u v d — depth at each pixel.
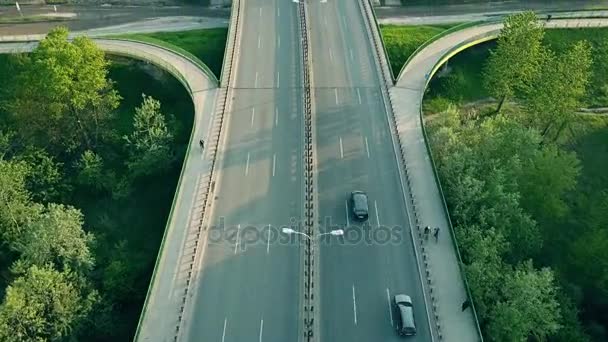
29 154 91.56
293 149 88.50
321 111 95.06
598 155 104.50
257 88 99.06
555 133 106.38
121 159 99.62
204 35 124.00
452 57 116.06
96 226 90.25
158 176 95.06
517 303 68.56
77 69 93.06
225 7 136.50
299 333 66.31
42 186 91.12
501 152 87.12
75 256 75.19
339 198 81.31
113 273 78.00
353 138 90.38
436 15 131.50
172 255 73.81
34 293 67.44
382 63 104.94
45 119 99.00
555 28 121.25
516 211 79.19
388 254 74.44
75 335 70.50
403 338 65.94
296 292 70.19
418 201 81.00
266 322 67.19
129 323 76.88
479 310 69.62
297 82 100.44
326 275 71.88
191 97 97.62
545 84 98.38
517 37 100.75
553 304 69.50
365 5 119.44
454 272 72.62
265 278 71.56
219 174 84.12
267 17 115.75
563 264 84.19
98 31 127.81
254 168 85.19
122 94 109.56
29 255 74.12
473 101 112.44
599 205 90.62
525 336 69.12
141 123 92.94
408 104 97.00
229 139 89.56
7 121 104.06
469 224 79.25
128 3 136.75
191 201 80.31
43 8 134.88
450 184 82.88
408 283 71.31
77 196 94.06
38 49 92.50
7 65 113.81
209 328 66.50
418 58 107.38
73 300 69.56
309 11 117.81
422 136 91.00
